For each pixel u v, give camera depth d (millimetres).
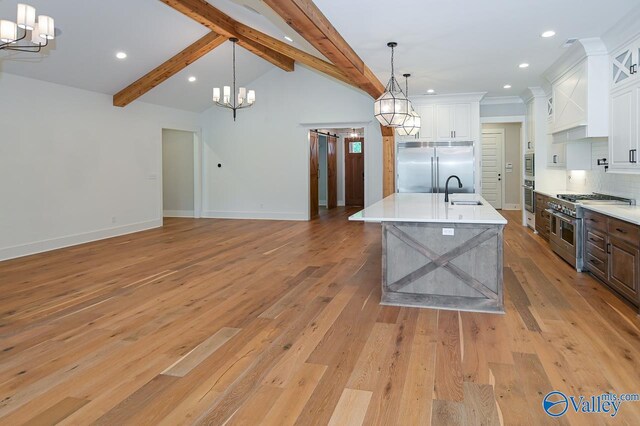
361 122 9148
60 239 6516
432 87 7270
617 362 2607
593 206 4445
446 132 8133
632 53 4133
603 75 4758
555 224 5734
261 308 3711
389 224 3715
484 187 11477
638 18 3848
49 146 6320
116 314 3572
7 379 2477
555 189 7512
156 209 8625
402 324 3289
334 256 5828
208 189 10211
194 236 7535
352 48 4863
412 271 3695
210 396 2281
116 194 7594
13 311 3643
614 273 3910
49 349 2889
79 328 3266
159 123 8648
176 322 3387
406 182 8336
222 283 4512
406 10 3764
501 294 3510
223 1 5316
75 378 2486
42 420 2064
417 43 4707
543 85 7016
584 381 2385
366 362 2660
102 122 7258
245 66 8609
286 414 2105
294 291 4207
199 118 9945
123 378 2486
